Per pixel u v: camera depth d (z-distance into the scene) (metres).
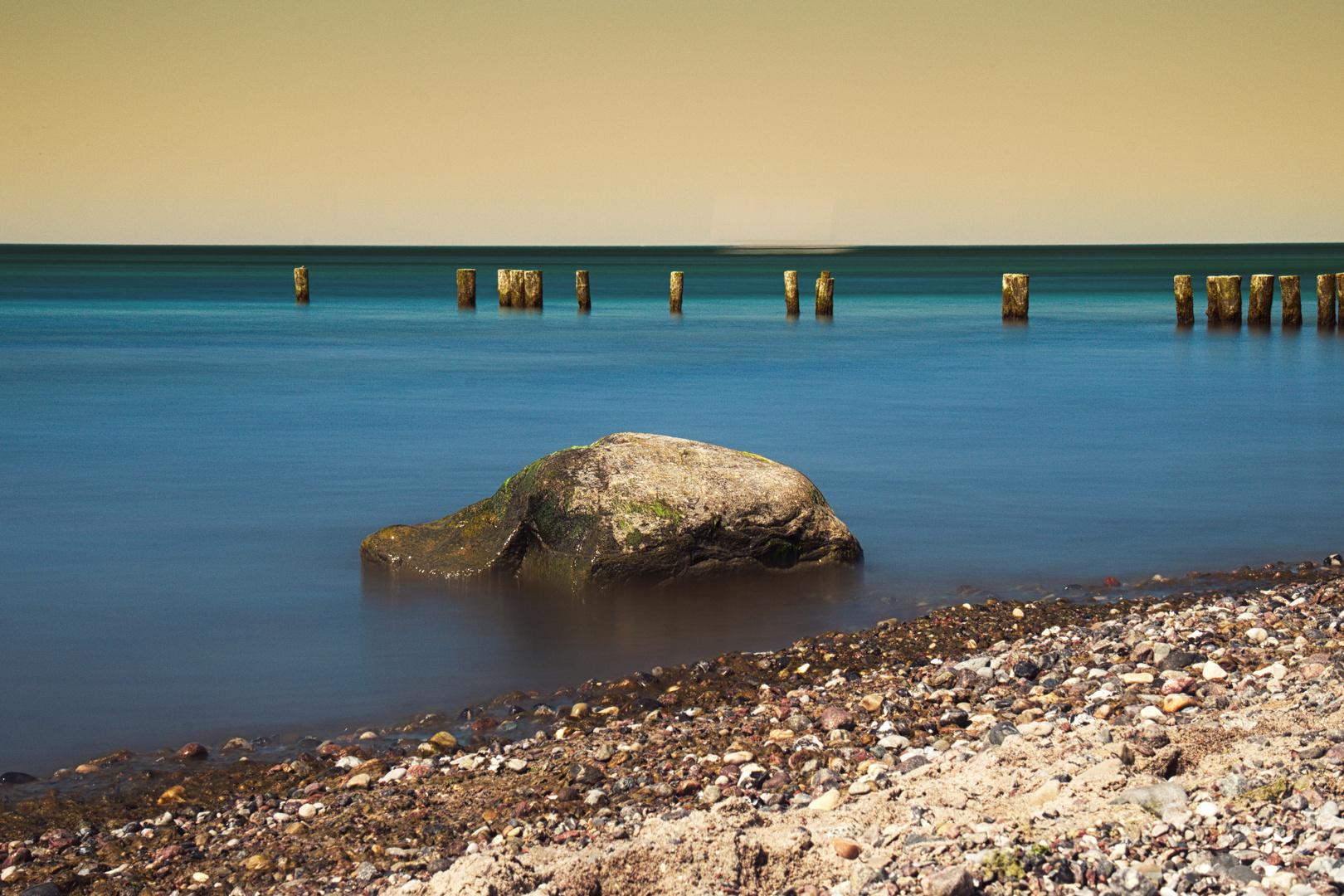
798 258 160.38
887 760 5.17
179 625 7.88
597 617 8.06
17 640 7.57
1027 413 17.55
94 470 13.08
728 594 8.57
